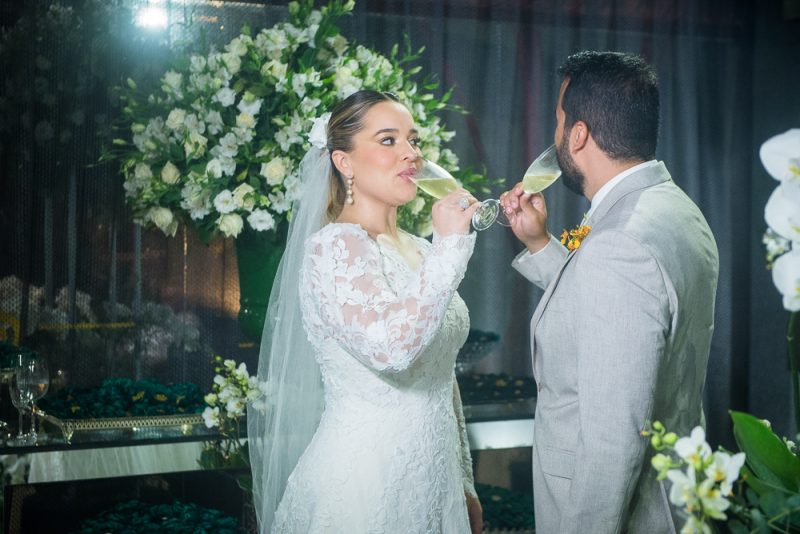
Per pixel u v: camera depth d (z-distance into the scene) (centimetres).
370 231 221
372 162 216
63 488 310
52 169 326
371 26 352
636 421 159
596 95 178
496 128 367
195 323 339
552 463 178
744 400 410
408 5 355
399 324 185
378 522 200
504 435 297
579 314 165
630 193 176
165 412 289
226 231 265
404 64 356
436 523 209
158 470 271
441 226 191
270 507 233
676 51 396
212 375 340
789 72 404
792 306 100
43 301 326
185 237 337
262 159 271
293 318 228
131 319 334
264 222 267
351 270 195
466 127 365
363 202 222
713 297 179
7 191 323
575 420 175
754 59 406
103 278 331
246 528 290
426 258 191
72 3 325
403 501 203
